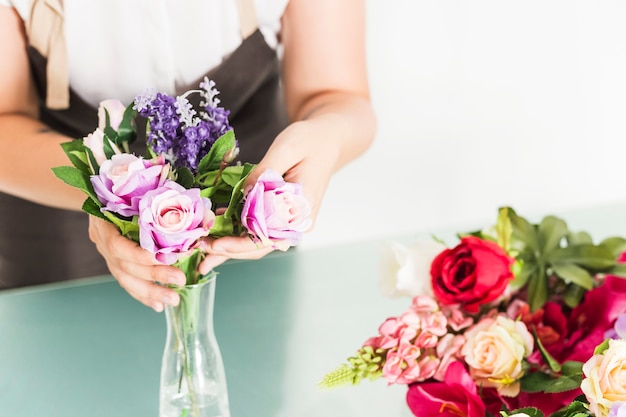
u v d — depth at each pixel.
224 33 1.44
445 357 1.06
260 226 0.92
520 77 2.06
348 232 2.15
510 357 1.04
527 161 2.16
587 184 2.21
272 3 1.43
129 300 1.31
